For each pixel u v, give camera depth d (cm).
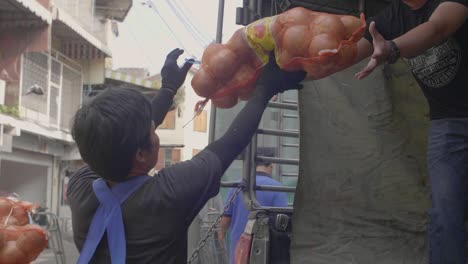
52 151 2027
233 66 212
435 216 223
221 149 167
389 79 294
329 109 281
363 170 277
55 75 1952
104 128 149
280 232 263
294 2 313
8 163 1991
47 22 1688
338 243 262
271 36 202
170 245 155
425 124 288
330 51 190
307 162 270
